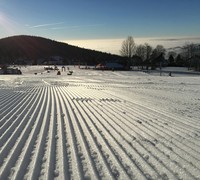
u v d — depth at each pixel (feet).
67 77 182.70
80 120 35.76
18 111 42.32
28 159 21.33
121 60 406.21
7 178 17.84
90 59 609.83
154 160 21.42
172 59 465.47
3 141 26.17
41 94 68.18
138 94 69.97
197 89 90.22
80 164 20.34
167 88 93.25
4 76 198.39
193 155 22.80
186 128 32.12
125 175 18.44
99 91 77.71
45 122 34.42
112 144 25.36
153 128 31.83
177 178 18.07
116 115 39.47
